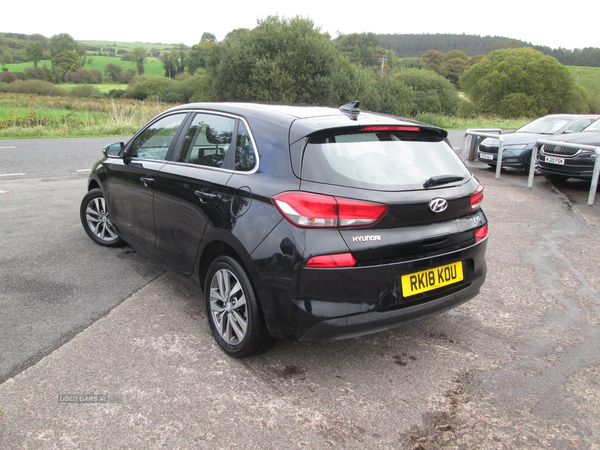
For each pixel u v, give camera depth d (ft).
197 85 103.96
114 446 6.23
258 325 7.90
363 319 7.25
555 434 6.72
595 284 12.82
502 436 6.64
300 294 7.11
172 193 10.00
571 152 25.53
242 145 8.68
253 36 91.50
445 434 6.65
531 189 27.27
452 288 8.29
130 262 13.64
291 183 7.37
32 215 18.62
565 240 16.93
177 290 11.71
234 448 6.26
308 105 10.01
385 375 8.17
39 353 8.54
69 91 253.65
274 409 7.13
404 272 7.50
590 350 9.23
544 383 8.03
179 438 6.43
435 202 7.64
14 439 6.31
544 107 174.70
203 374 8.05
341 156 7.52
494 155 33.37
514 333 9.93
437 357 8.84
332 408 7.19
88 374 7.92
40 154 37.60
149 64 630.74
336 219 6.95
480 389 7.80
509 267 14.11
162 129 11.55
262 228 7.46
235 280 8.58
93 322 9.86
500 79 177.06
